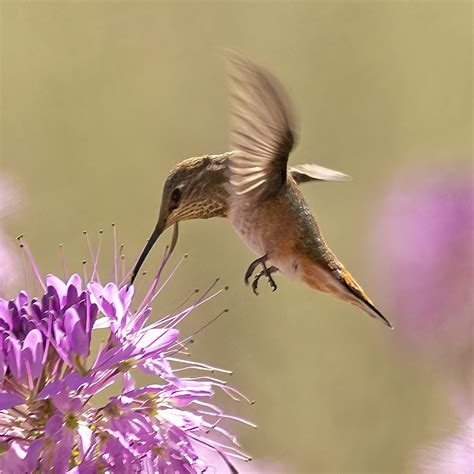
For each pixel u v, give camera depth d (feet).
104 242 48.73
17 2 50.65
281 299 48.80
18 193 39.68
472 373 40.47
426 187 44.52
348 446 47.09
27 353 19.49
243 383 46.91
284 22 52.90
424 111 53.16
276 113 24.09
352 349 47.88
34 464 18.78
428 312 41.70
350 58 53.21
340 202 50.96
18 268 35.88
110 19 51.55
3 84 50.44
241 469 39.63
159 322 21.43
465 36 53.36
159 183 50.65
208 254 48.52
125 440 19.27
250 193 26.50
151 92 51.39
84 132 50.72
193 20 51.93
